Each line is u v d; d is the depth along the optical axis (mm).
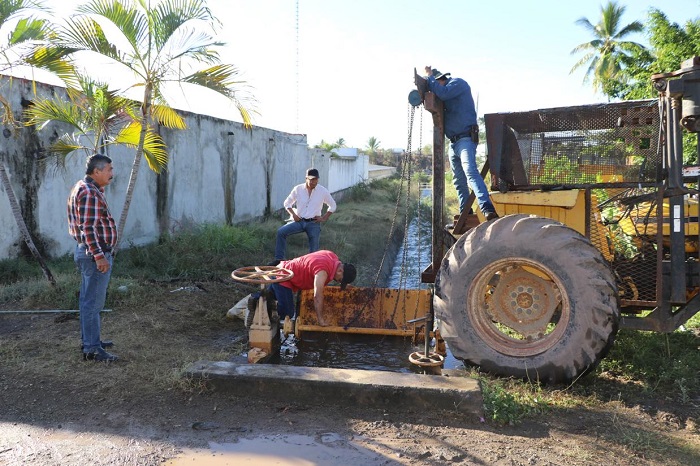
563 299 4090
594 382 4230
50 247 8289
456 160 5512
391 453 3168
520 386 4121
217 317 6055
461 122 5086
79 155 8789
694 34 14664
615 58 30094
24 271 7262
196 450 3184
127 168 9578
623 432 3416
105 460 3059
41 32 6066
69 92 6816
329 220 16844
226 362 4207
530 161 4680
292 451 3184
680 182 4160
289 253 10836
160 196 10523
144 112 6664
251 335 4832
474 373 4297
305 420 3584
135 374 4230
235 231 10625
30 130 7848
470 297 4336
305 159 20266
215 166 12672
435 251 5070
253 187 14969
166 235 10242
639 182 4336
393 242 15672
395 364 4848
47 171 8148
